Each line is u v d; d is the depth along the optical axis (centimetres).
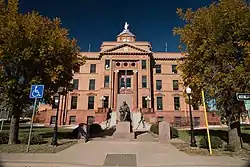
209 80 1399
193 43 1503
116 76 4688
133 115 3947
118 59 4766
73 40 1775
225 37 1367
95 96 4781
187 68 1566
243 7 1349
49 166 866
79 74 4906
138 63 4784
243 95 1015
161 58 4997
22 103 1474
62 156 1048
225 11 1347
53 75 1517
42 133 2328
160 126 1761
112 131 2695
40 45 1476
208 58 1404
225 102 1409
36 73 1570
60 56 1611
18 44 1391
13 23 1348
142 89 4625
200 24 1453
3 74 1415
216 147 1328
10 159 945
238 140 1338
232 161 946
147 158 1027
